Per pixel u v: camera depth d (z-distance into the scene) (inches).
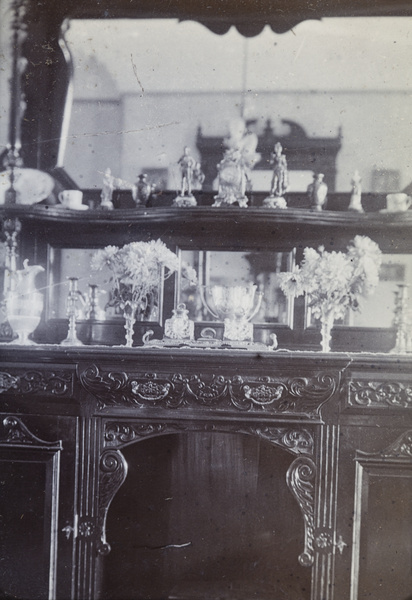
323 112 92.2
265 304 92.6
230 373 79.0
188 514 90.7
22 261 94.2
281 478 90.0
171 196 93.8
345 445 78.4
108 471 81.0
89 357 79.8
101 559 85.0
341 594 78.2
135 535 90.5
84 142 94.2
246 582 88.8
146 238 94.3
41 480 81.3
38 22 93.4
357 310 91.1
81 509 81.1
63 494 81.2
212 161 93.4
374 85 91.5
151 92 93.7
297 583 88.5
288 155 92.7
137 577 90.0
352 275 87.0
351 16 91.2
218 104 93.2
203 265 93.4
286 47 92.3
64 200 92.2
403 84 91.1
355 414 78.4
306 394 78.1
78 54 93.7
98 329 93.6
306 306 91.8
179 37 93.1
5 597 80.8
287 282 88.4
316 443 78.7
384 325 91.0
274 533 89.9
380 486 77.8
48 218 91.3
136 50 93.4
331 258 86.2
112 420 81.1
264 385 78.6
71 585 80.7
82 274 94.3
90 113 94.0
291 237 92.7
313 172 92.4
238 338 87.4
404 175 91.3
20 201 93.8
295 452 79.0
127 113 93.9
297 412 78.9
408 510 77.6
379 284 91.3
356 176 90.4
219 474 90.7
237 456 90.6
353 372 78.1
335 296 86.9
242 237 93.2
